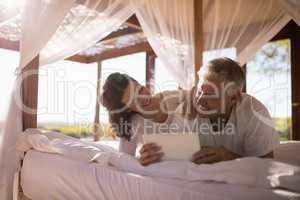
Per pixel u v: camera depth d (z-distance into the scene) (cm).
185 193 104
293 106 427
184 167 116
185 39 311
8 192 201
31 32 211
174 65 313
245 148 143
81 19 235
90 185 135
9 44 233
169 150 129
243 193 95
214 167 111
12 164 202
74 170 146
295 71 432
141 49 480
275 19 340
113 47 509
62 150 170
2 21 215
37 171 165
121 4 251
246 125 140
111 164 141
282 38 443
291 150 172
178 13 310
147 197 114
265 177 101
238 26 337
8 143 206
